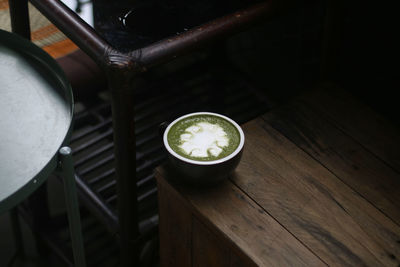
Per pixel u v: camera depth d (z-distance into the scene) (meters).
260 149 1.09
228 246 0.93
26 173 0.76
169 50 0.98
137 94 1.80
